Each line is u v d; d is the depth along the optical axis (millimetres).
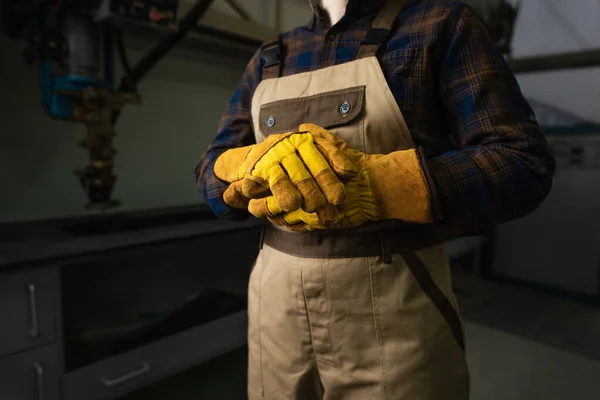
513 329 2141
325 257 630
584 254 2465
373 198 520
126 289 1458
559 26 2832
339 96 608
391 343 618
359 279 618
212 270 1708
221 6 1817
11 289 1021
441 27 596
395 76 596
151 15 1331
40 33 1272
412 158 521
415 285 620
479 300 2523
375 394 625
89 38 1298
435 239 664
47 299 1082
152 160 1820
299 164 494
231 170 642
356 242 619
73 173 1468
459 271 2975
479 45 591
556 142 2547
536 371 1763
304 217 533
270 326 709
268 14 2043
